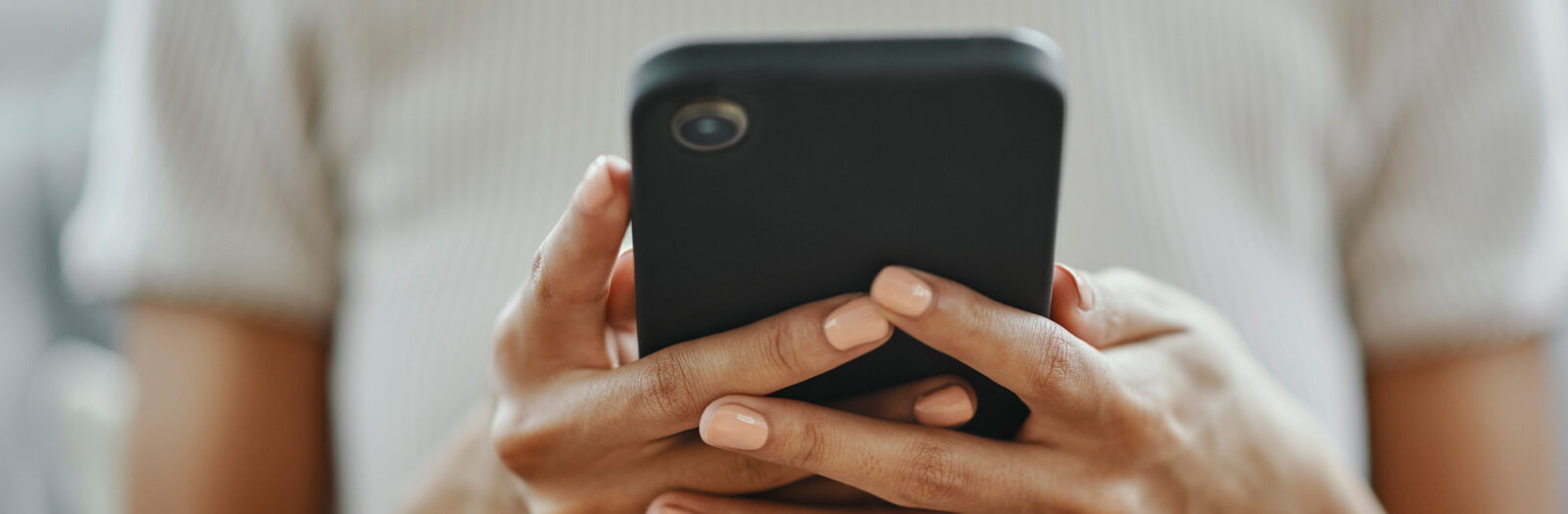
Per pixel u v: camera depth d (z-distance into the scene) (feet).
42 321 3.19
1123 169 1.74
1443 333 1.92
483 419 1.53
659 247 1.21
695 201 1.18
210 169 1.88
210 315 1.94
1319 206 1.92
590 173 1.20
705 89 1.12
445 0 1.79
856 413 1.32
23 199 3.23
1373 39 1.92
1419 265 1.94
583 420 1.31
